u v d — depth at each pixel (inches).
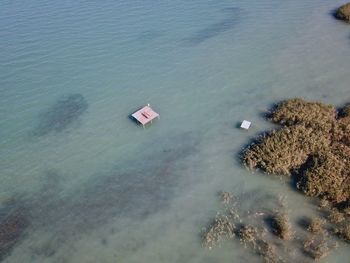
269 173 1320.1
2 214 1269.7
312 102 1581.0
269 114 1572.3
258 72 1835.6
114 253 1140.5
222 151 1437.0
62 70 1924.2
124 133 1550.2
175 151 1455.5
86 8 2449.6
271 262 1063.6
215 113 1614.2
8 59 2017.7
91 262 1123.3
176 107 1659.7
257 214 1203.2
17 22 2325.3
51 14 2395.4
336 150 1344.7
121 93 1758.1
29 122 1632.6
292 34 2105.1
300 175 1300.4
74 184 1360.7
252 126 1528.1
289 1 2438.5
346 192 1207.6
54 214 1264.8
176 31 2186.3
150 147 1480.1
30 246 1176.8
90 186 1349.7
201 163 1396.4
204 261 1091.9
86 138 1541.6
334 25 2155.5
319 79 1760.6
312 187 1231.5
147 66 1920.5
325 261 1061.1
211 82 1791.3
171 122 1587.1
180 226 1196.5
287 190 1270.9
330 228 1141.1
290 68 1849.2
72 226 1226.0
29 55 2039.9
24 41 2148.1
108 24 2267.5
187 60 1948.8
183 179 1344.7
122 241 1171.3
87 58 1996.8
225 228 1168.8
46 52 2055.9
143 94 1742.1
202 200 1268.5
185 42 2087.8
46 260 1137.4
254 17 2294.5
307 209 1205.1
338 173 1258.0
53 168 1427.2
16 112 1689.2
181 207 1253.7
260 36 2107.5
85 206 1283.2
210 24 2240.4
